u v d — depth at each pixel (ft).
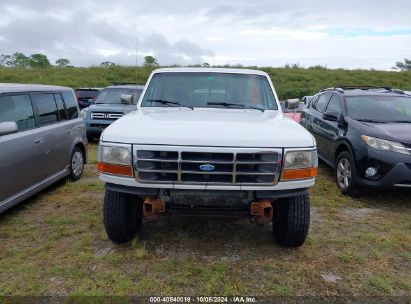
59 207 17.65
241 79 16.48
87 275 11.51
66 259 12.50
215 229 14.98
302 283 11.32
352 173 19.36
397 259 13.03
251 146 10.96
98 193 19.89
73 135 21.97
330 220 16.57
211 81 16.30
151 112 14.56
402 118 21.13
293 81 96.58
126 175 11.29
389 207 18.52
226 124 12.25
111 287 10.87
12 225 15.46
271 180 11.16
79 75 100.99
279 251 13.32
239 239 14.17
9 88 16.90
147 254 12.83
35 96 18.72
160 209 11.75
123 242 13.47
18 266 12.03
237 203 11.48
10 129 14.98
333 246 13.93
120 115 35.86
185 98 15.89
